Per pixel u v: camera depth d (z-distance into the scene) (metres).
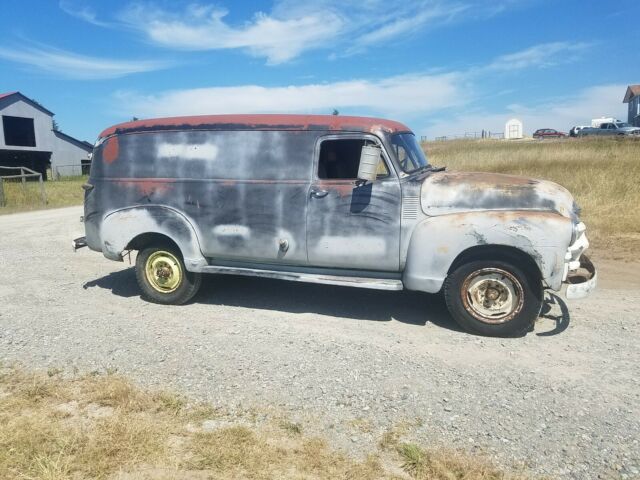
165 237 6.16
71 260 9.00
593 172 16.55
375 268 5.36
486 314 5.13
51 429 3.33
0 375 4.19
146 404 3.67
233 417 3.55
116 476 2.89
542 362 4.55
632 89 64.88
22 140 42.59
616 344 4.96
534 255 4.80
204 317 5.75
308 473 2.96
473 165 23.77
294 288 6.92
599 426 3.50
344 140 5.40
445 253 4.99
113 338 5.05
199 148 5.84
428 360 4.57
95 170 6.33
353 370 4.32
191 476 2.90
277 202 5.54
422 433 3.39
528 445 3.27
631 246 9.41
